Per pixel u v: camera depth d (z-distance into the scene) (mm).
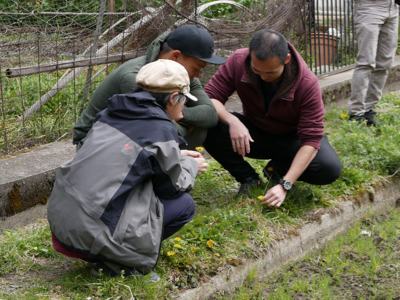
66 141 4348
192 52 3027
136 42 4730
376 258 3385
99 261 2508
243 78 3402
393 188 4363
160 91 2547
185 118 3240
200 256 2998
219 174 4273
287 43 3236
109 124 2512
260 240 3227
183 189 2605
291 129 3619
